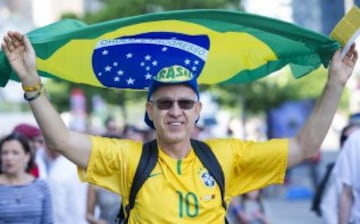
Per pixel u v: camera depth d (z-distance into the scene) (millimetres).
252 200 12172
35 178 7523
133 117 40312
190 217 4750
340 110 36781
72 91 31141
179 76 4785
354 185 7430
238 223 12125
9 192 7109
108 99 30703
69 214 8453
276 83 25531
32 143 8281
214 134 27609
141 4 25219
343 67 5016
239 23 4969
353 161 7414
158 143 4887
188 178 4801
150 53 5332
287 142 5023
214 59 5457
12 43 4672
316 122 5012
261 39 5309
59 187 8430
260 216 12156
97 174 4875
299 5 18109
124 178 4840
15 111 27797
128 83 5477
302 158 5043
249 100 25984
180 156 4840
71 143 4793
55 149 4797
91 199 8914
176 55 5387
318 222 17953
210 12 4758
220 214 4840
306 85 25438
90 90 30609
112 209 9070
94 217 8945
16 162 7184
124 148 4863
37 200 7164
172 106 4777
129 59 5348
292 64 5520
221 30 5188
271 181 5039
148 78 5449
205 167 4844
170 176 4789
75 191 8438
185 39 5258
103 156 4828
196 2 24297
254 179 5035
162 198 4750
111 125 16641
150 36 5207
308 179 25406
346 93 35594
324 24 18078
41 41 4848
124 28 5043
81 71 5348
